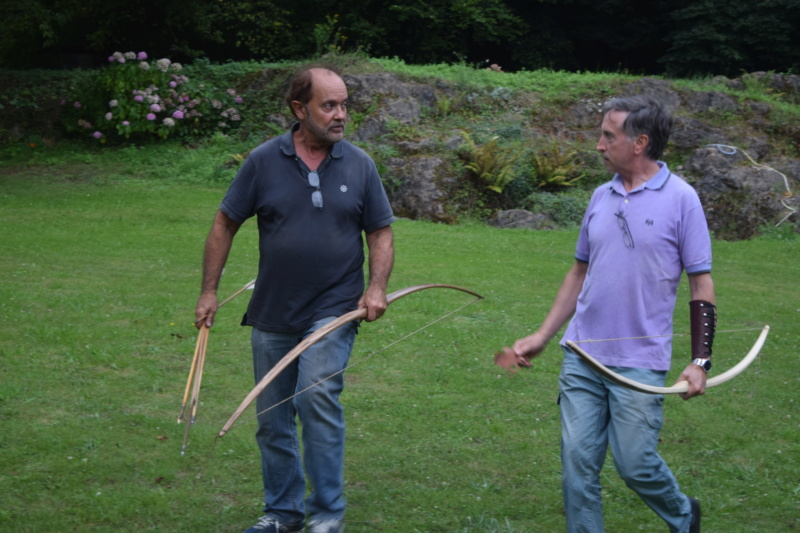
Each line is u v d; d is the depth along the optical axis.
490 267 9.44
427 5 24.58
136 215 11.55
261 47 23.80
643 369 2.91
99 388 5.08
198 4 21.16
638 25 28.31
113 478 3.85
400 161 14.19
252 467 4.06
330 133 3.13
